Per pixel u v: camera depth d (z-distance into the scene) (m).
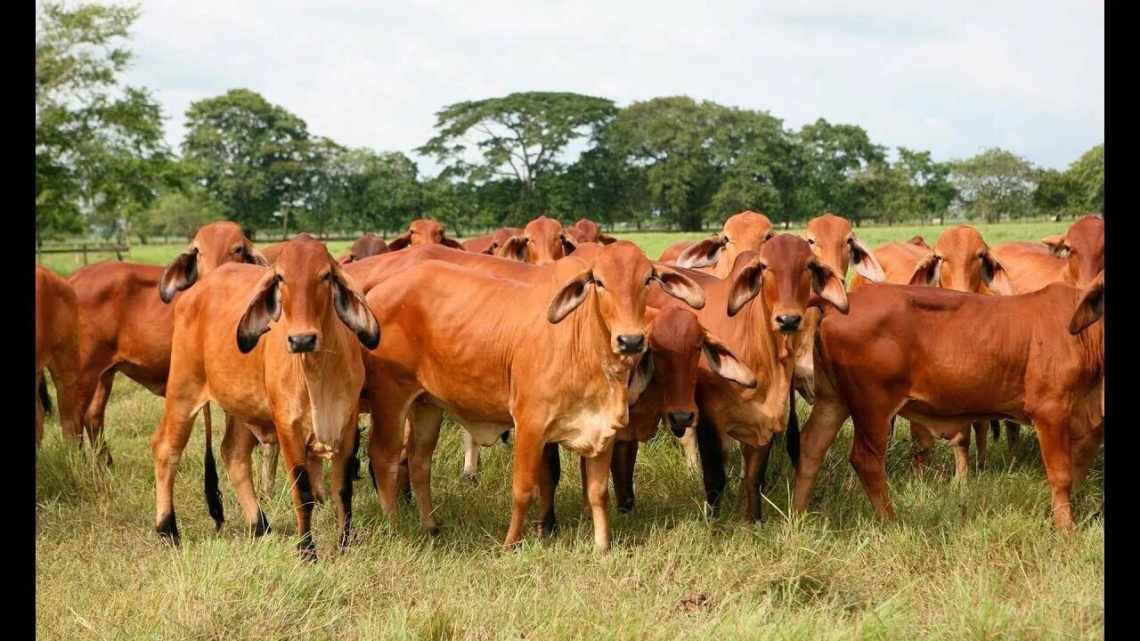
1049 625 4.56
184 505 7.32
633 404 6.34
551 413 6.02
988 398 6.24
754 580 5.24
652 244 43.31
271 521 6.88
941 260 9.05
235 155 87.44
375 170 87.50
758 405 6.44
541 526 6.38
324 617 4.95
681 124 87.19
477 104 84.06
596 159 87.69
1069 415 6.11
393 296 6.66
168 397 6.66
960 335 6.19
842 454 7.64
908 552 5.66
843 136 90.25
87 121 36.75
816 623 4.62
